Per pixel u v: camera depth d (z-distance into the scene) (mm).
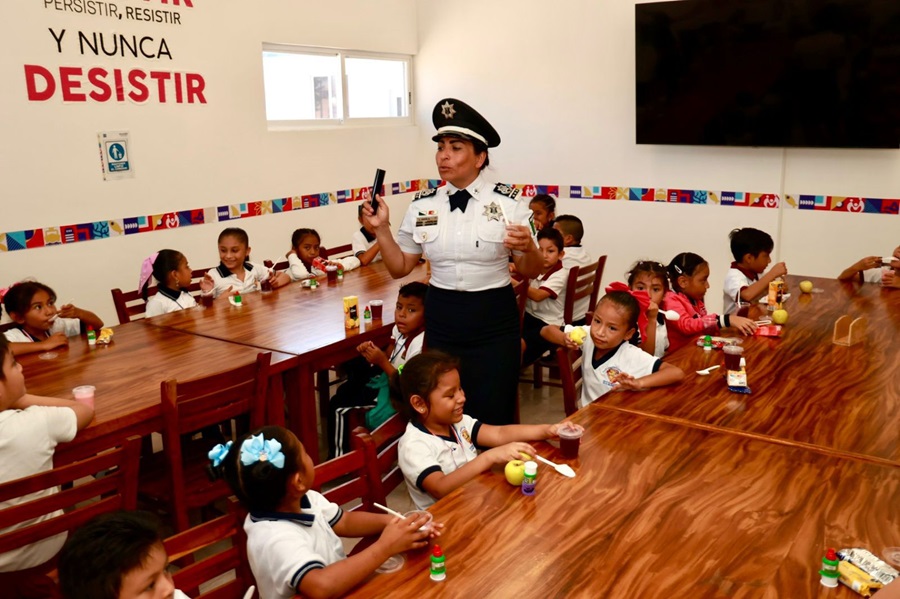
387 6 5840
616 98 5422
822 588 1176
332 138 5520
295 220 5328
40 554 1855
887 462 1638
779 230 5023
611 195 5602
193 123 4566
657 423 1884
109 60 4086
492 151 6035
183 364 2584
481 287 2379
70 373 2496
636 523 1385
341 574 1219
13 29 3672
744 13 4715
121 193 4242
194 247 4688
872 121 4488
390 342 3025
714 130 4992
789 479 1559
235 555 1491
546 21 5582
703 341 2553
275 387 2639
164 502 2416
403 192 6285
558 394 4082
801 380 2199
